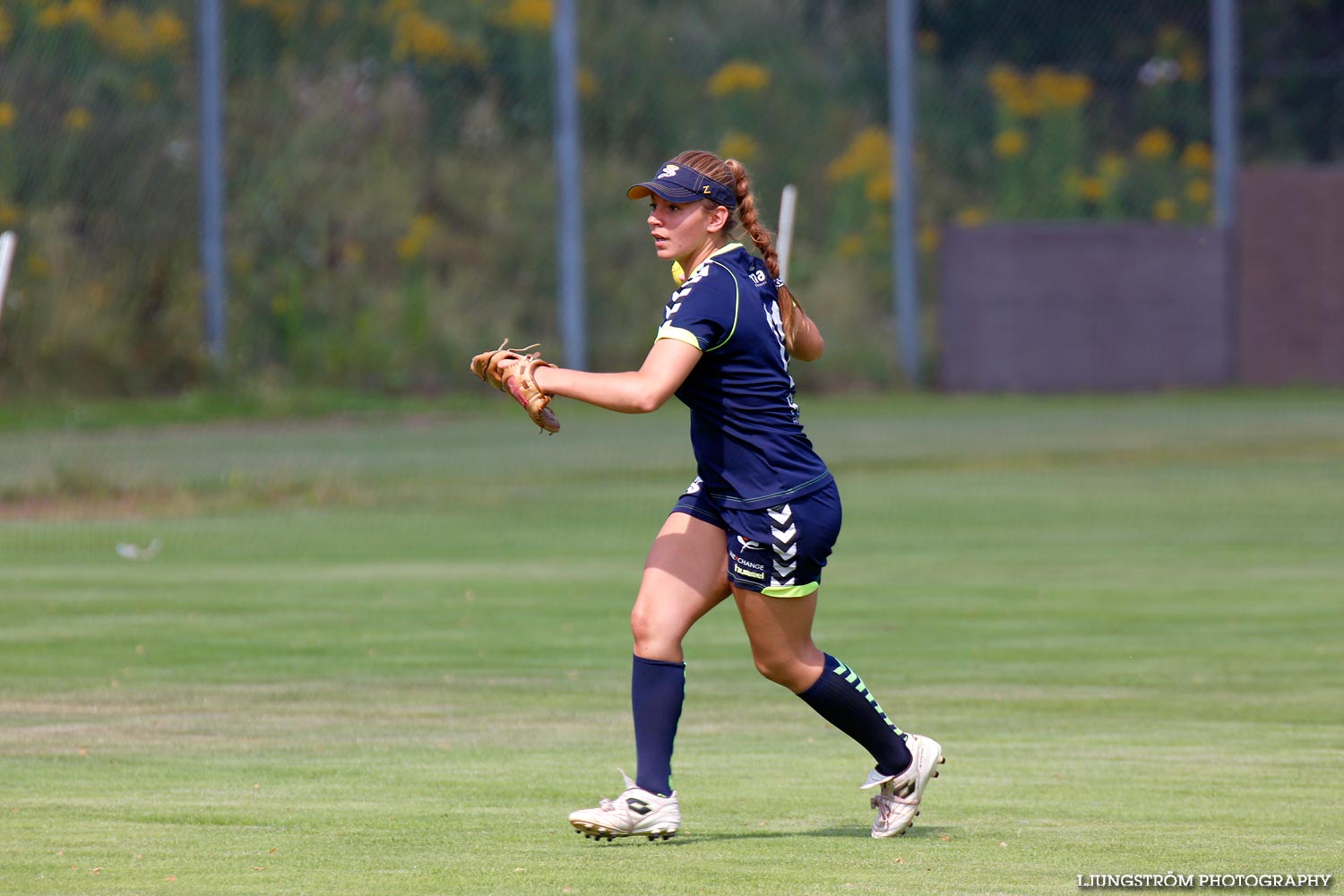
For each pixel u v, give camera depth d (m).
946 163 105.81
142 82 89.44
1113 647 31.73
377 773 21.22
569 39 93.06
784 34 105.56
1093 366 99.81
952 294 99.12
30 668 29.06
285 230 92.19
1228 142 101.06
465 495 57.53
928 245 103.06
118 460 64.81
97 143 87.69
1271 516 52.62
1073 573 41.62
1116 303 99.94
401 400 87.00
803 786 20.83
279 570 41.81
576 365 93.12
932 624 34.31
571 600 37.22
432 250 95.44
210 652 30.78
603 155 100.69
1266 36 110.69
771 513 17.44
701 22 104.56
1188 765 21.88
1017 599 37.62
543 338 96.38
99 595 37.56
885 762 17.88
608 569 42.22
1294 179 100.56
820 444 73.06
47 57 87.75
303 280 91.62
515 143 99.69
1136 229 100.06
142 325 86.06
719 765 22.16
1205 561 43.69
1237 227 101.06
